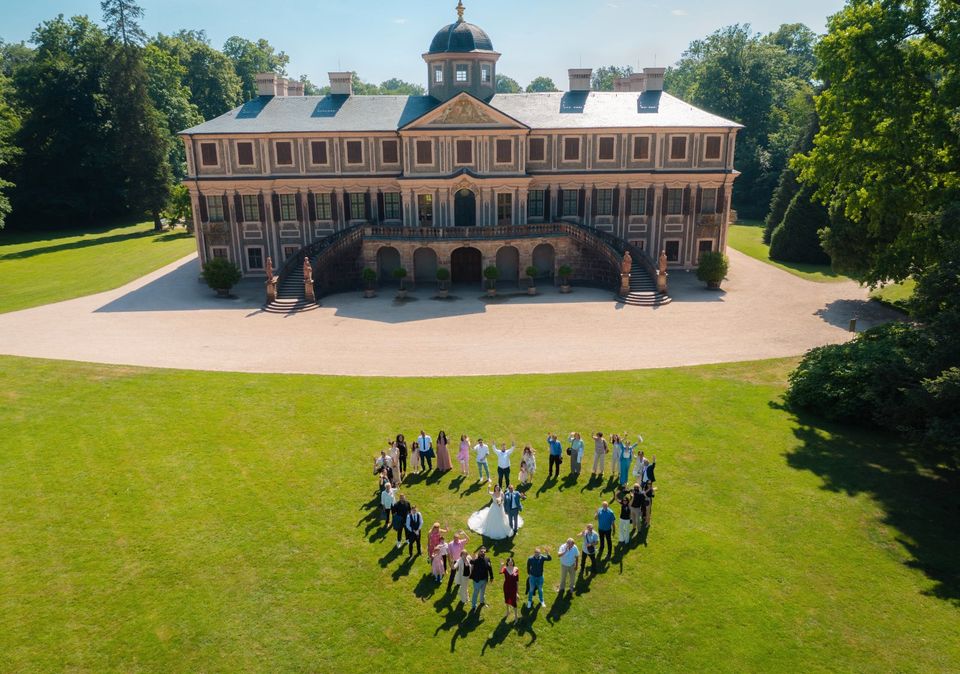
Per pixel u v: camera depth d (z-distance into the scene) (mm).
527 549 19922
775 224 70938
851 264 46500
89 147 85312
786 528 20641
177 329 42469
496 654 15953
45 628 16688
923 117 31516
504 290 54031
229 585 18312
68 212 89938
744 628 16609
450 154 55156
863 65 32062
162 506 21953
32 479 23438
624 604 17547
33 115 85500
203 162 56219
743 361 35375
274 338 40469
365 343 39406
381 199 57250
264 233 57688
